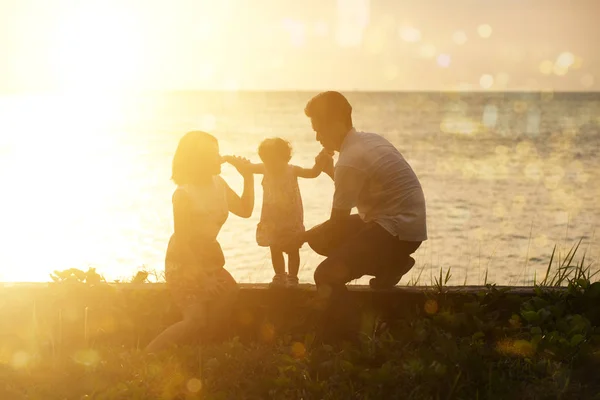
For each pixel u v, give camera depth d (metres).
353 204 4.61
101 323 4.93
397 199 4.57
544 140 70.81
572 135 79.25
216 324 4.67
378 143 4.62
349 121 4.69
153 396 3.76
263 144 5.02
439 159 47.88
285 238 5.08
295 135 77.31
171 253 4.72
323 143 4.78
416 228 4.59
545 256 16.16
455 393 3.67
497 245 17.73
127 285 5.08
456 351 3.96
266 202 5.15
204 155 4.60
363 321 4.82
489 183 33.22
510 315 4.86
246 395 3.84
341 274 4.52
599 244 17.88
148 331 4.93
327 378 3.99
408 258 4.80
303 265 14.12
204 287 4.57
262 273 13.58
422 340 4.35
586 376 3.97
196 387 3.86
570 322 4.41
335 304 4.54
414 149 57.78
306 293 4.89
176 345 4.39
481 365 3.89
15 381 4.05
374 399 3.67
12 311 4.94
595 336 4.25
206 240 4.73
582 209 24.66
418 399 3.64
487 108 189.38
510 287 4.98
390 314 4.88
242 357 4.27
